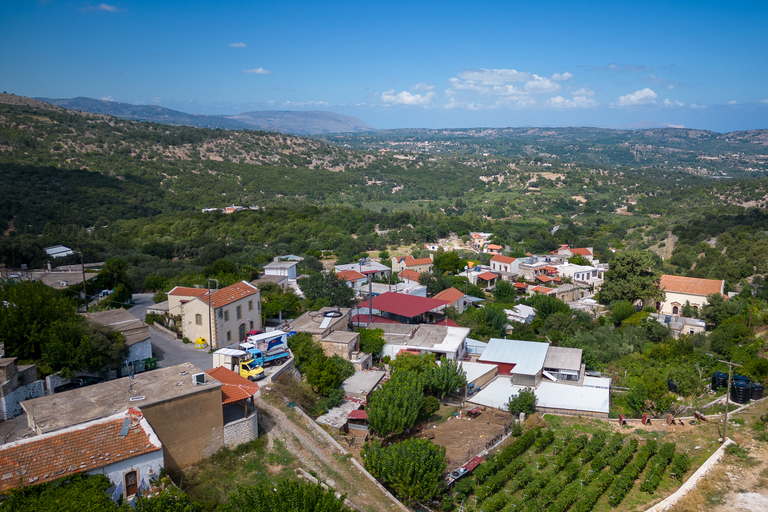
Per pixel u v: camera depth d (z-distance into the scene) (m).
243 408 31.08
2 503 19.08
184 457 26.48
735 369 46.28
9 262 77.19
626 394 43.19
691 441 35.06
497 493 29.34
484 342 52.97
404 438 35.16
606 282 83.50
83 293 56.91
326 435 31.70
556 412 40.78
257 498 21.38
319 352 41.78
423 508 27.47
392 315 59.53
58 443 22.06
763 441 33.84
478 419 39.12
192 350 43.62
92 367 34.25
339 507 21.34
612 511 27.61
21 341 33.62
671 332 64.31
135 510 20.75
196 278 65.56
